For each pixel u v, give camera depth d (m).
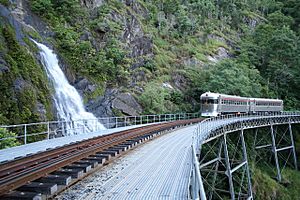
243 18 92.94
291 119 46.81
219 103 39.16
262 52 69.56
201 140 18.28
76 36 35.16
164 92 40.03
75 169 8.91
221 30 79.69
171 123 31.17
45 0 35.41
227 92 47.16
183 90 46.69
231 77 48.81
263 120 39.72
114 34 40.00
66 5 37.75
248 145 41.06
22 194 6.46
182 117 41.31
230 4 92.62
